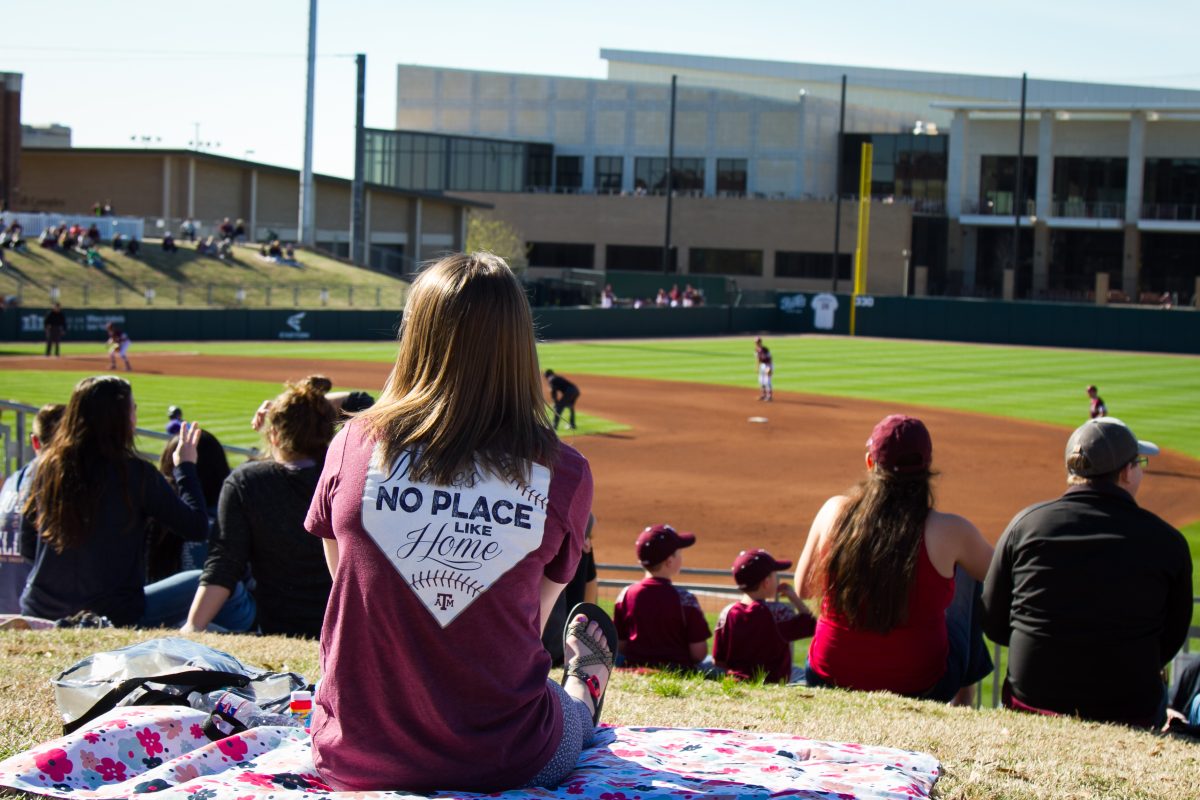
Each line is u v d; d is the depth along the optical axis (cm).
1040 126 7862
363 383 3475
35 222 5616
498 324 264
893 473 560
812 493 2130
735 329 6631
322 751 269
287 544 596
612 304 6819
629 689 553
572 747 294
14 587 676
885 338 6475
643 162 8950
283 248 6216
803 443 2711
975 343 6231
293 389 602
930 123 9400
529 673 272
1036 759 440
